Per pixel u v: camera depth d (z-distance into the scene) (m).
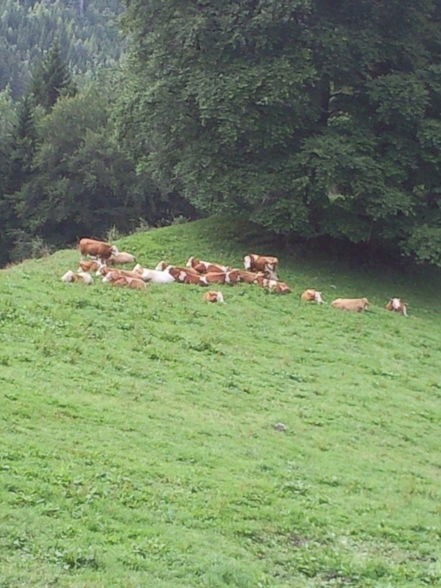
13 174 57.06
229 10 26.88
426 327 23.83
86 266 23.05
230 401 15.28
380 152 27.98
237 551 9.08
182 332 18.94
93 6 186.50
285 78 25.78
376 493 12.09
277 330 20.77
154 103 28.91
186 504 10.02
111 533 8.76
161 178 33.53
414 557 10.06
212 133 28.27
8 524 8.38
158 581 7.82
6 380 13.28
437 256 26.77
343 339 21.06
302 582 8.77
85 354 15.94
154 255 27.98
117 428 12.33
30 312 17.73
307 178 26.34
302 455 13.15
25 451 10.41
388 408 16.75
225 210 28.48
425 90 27.38
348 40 26.98
